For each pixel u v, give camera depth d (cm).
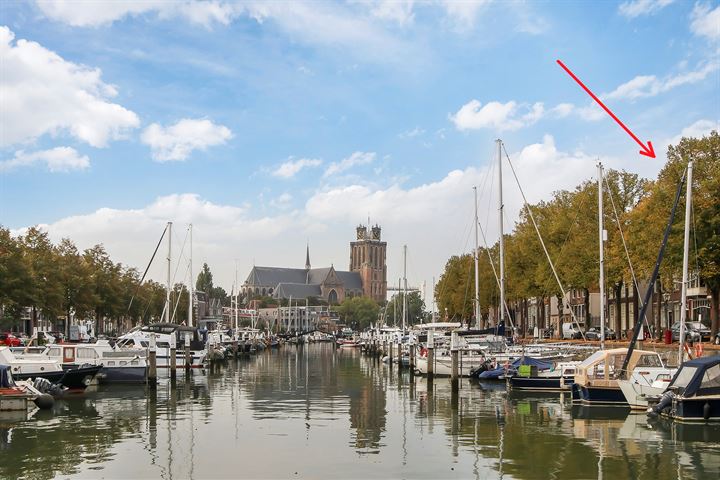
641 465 2831
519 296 9312
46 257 9000
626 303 9156
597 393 4344
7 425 3869
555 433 3522
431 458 2983
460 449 3159
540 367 5706
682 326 4456
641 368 4362
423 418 4097
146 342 8025
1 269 7550
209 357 8606
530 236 8844
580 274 7475
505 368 5841
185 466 2861
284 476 2698
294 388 6047
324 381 6825
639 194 7694
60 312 8988
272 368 8956
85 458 3005
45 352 6034
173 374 6300
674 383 3869
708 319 7750
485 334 7038
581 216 7838
